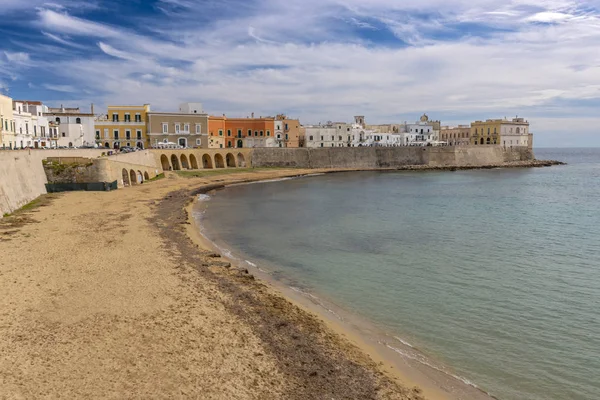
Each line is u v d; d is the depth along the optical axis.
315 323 20.72
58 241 32.28
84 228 37.06
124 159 69.69
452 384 16.30
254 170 113.69
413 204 64.25
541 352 19.20
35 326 18.19
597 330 21.53
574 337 20.72
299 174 113.56
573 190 84.75
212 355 16.73
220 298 22.69
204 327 19.08
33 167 54.25
